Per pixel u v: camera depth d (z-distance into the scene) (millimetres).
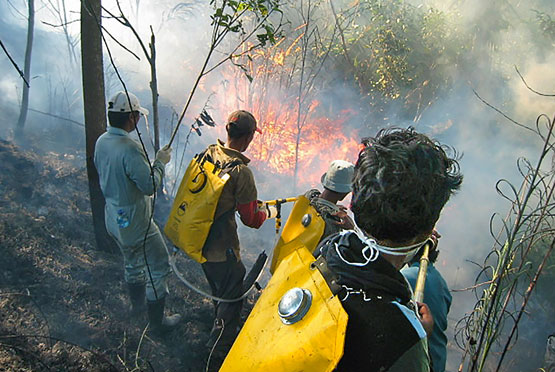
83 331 3170
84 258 3953
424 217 1068
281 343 1121
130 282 3324
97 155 3076
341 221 2623
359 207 1101
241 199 3010
